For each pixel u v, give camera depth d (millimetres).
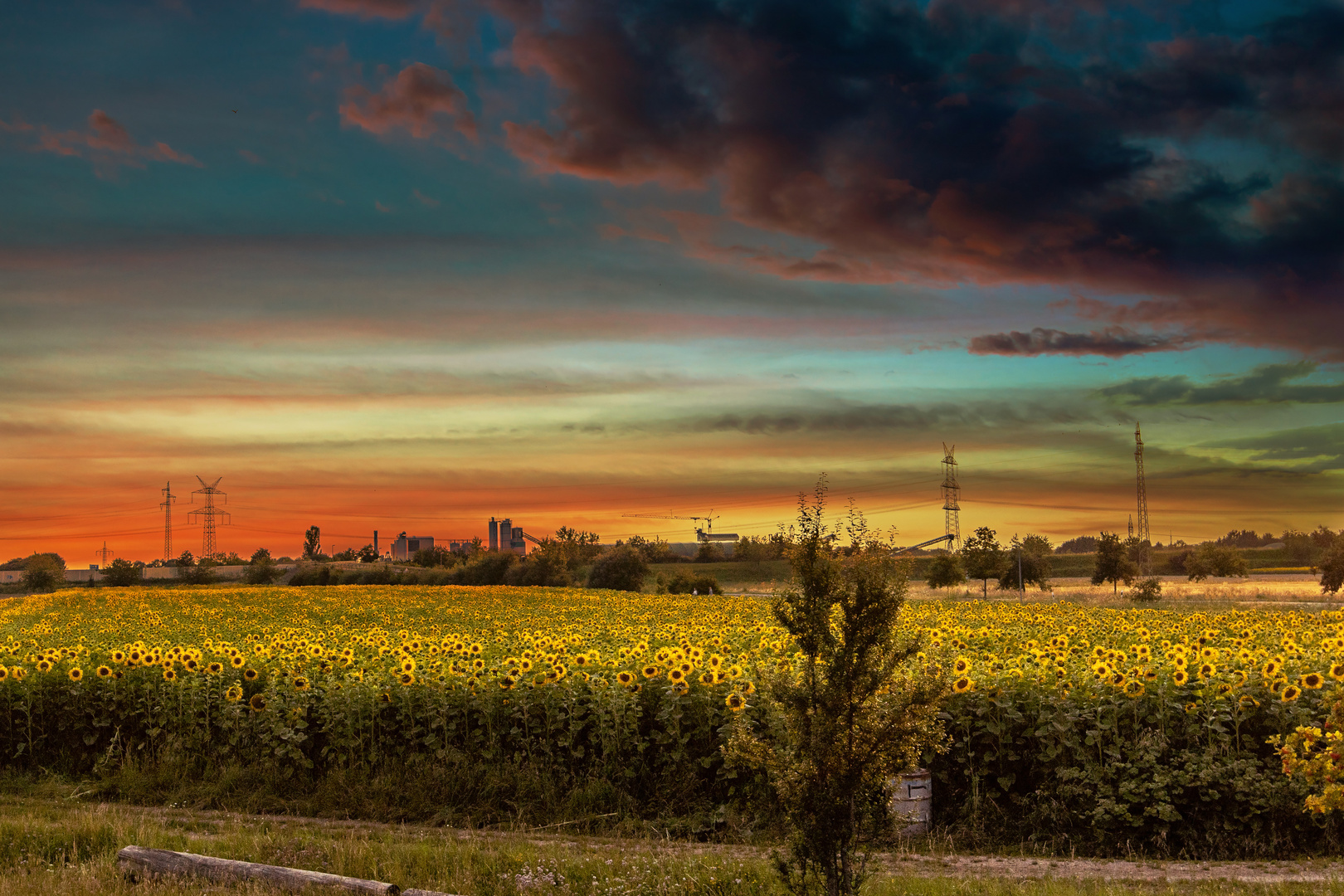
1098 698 13352
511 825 13695
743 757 8562
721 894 9516
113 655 18047
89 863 10445
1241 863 11648
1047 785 13062
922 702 8047
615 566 87312
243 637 29656
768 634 22453
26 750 17250
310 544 166500
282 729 15609
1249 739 12742
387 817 14102
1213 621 28469
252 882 9695
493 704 15258
